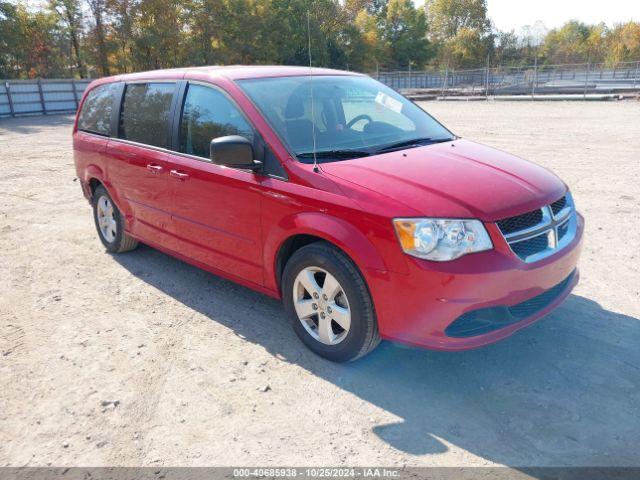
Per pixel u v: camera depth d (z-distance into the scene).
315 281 3.52
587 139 13.77
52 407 3.19
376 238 3.06
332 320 3.52
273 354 3.71
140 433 2.94
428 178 3.29
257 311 4.38
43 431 2.99
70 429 3.00
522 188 3.31
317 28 59.88
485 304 2.96
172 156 4.46
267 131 3.68
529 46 99.56
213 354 3.73
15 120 26.95
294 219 3.43
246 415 3.06
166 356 3.72
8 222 7.29
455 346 2.98
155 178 4.65
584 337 3.77
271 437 2.88
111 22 47.53
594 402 3.07
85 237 6.50
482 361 3.52
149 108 4.85
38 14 46.72
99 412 3.13
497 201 3.11
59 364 3.66
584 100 30.92
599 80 38.34
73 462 2.74
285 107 3.90
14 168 11.62
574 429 2.85
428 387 3.27
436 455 2.71
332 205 3.25
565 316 4.09
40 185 9.73
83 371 3.56
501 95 37.53
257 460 2.71
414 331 3.06
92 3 46.66
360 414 3.04
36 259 5.78
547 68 40.66
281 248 3.66
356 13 67.12
